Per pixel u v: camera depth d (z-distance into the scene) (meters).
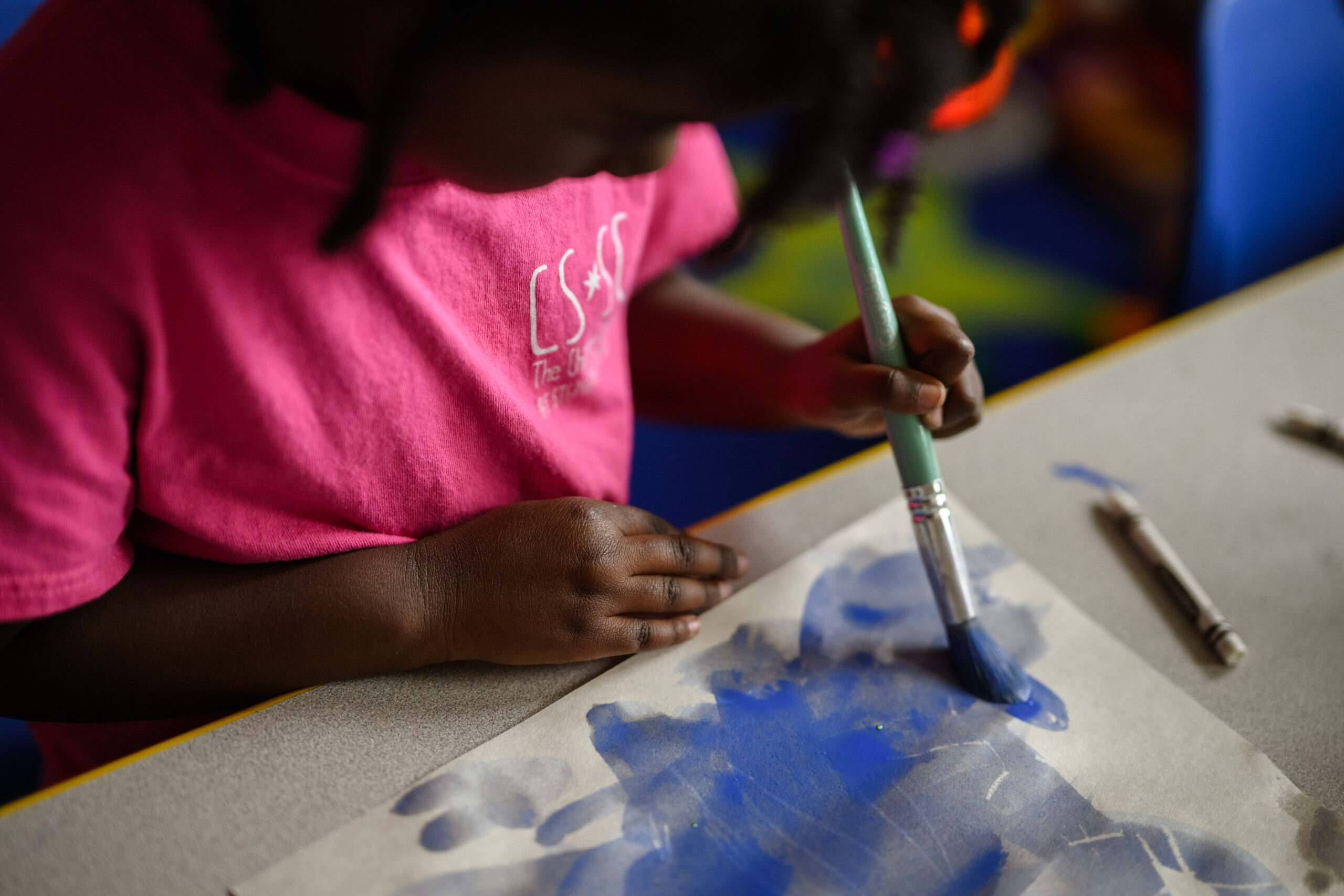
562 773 0.40
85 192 0.34
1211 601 0.50
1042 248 1.39
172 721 0.54
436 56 0.27
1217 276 1.02
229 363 0.39
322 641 0.43
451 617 0.44
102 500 0.38
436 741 0.41
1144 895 0.37
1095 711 0.44
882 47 0.27
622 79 0.26
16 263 0.33
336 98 0.35
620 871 0.36
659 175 0.59
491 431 0.50
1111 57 1.29
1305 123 1.02
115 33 0.34
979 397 0.51
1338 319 0.70
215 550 0.44
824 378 0.55
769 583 0.49
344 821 0.37
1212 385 0.64
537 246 0.48
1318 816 0.39
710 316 0.69
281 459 0.43
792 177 0.28
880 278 0.46
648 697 0.43
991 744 0.42
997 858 0.38
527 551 0.45
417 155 0.32
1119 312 1.42
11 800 0.81
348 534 0.46
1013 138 1.34
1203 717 0.43
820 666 0.45
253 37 0.33
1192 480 0.57
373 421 0.45
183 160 0.35
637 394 0.74
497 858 0.36
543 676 0.44
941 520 0.45
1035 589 0.49
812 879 0.36
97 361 0.36
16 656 0.41
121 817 0.37
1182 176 1.32
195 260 0.36
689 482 1.13
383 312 0.43
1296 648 0.47
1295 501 0.56
